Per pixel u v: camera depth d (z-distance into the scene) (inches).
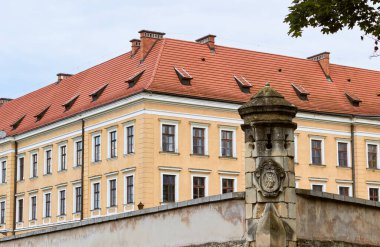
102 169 2400.3
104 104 2380.7
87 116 2470.5
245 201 787.4
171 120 2271.2
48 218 2655.0
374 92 2780.5
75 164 2539.4
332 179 2534.5
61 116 2635.3
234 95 2394.2
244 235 781.9
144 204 2198.6
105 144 2397.9
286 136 788.0
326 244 818.2
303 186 2470.5
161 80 2305.6
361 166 2583.7
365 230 875.4
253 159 788.0
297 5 850.1
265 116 786.2
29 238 1135.6
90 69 2778.1
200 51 2498.8
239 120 2377.0
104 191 2383.1
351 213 861.2
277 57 2679.6
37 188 2733.8
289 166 783.7
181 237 856.9
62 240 1061.8
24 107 3065.9
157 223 894.4
